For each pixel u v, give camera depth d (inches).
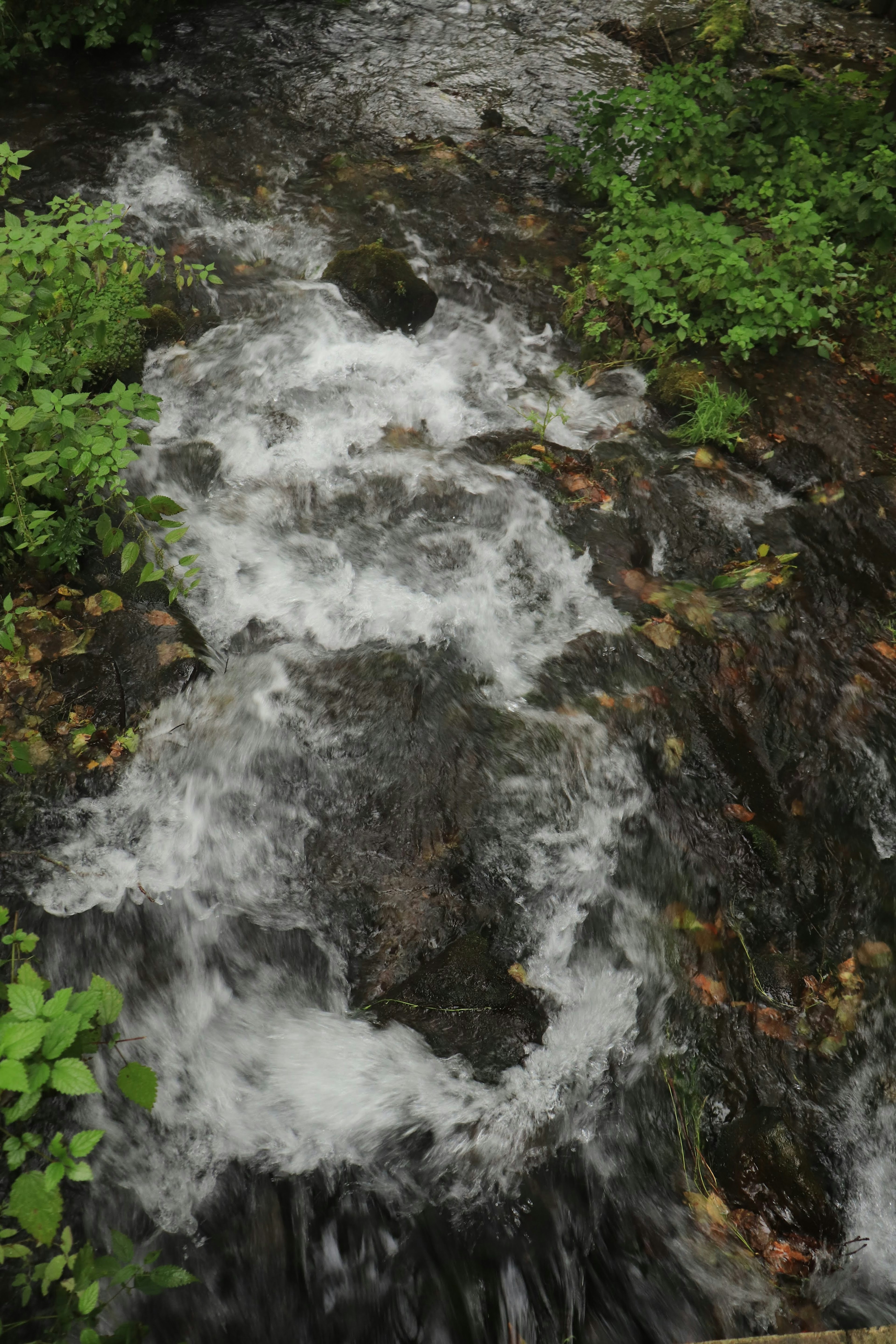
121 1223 115.5
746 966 145.0
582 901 149.2
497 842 152.6
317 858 149.1
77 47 345.7
